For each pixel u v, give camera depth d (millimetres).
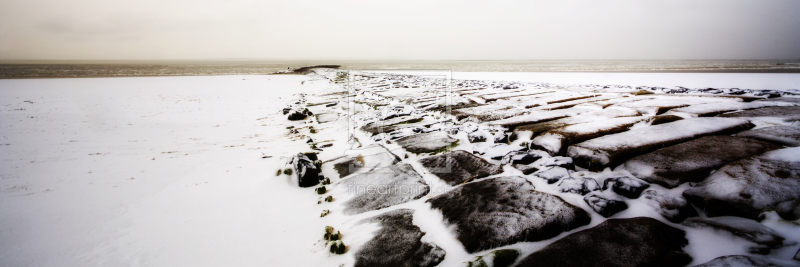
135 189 3074
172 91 14219
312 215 2443
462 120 5105
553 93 7566
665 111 4367
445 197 2400
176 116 7758
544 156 3014
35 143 5020
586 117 4344
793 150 2258
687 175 2141
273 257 1935
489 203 2197
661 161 2412
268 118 7398
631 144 2771
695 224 1743
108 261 1937
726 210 1762
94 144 4953
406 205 2408
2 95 12594
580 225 1896
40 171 3652
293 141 4965
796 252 1413
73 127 6383
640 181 2172
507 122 4410
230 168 3654
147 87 16219
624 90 7969
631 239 1656
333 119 6617
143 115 7902
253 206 2637
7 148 4723
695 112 4043
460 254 1756
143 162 3971
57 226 2367
